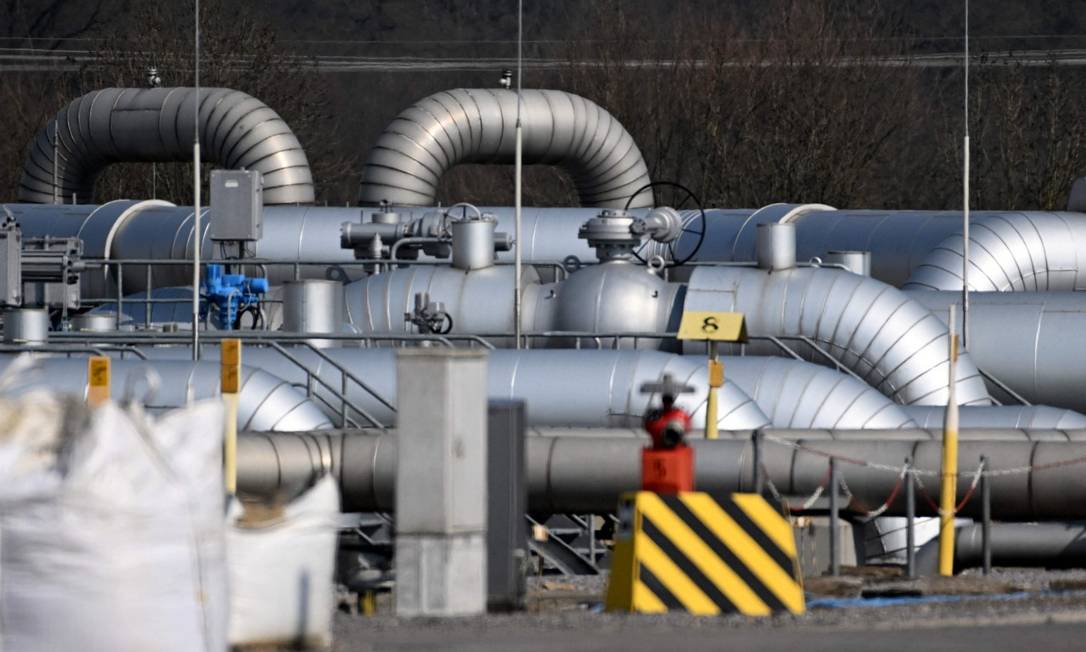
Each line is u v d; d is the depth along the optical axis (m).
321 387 77.94
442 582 42.19
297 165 137.62
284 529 38.34
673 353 83.88
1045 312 95.19
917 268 111.44
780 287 88.81
